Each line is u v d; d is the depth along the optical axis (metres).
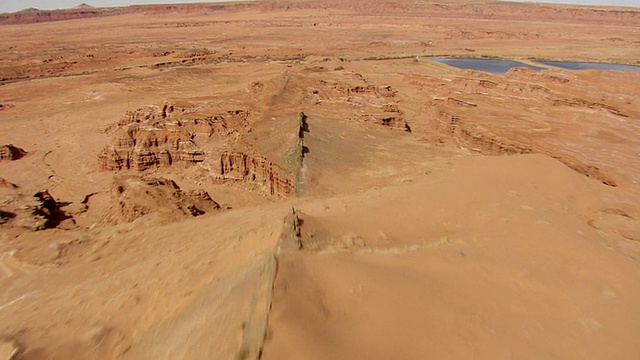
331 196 26.64
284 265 9.75
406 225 15.30
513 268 12.27
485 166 25.52
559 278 12.11
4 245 20.70
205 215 26.02
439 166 29.58
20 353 10.91
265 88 70.00
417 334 8.41
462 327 8.89
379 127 52.81
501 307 10.10
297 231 12.14
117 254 18.77
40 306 14.42
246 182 42.06
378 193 21.92
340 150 40.84
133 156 47.38
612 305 11.08
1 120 68.81
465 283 10.96
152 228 21.64
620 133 52.38
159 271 14.63
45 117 70.38
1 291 16.45
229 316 8.72
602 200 22.05
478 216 16.55
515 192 20.12
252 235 14.17
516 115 61.19
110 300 13.23
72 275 17.00
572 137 50.53
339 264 10.26
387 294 9.37
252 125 48.94
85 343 11.05
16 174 47.28
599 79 88.44
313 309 8.40
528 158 26.27
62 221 34.72
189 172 46.50
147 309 11.99
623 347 9.38
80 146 56.56
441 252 12.96
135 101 79.50
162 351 9.48
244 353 7.25
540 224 16.12
